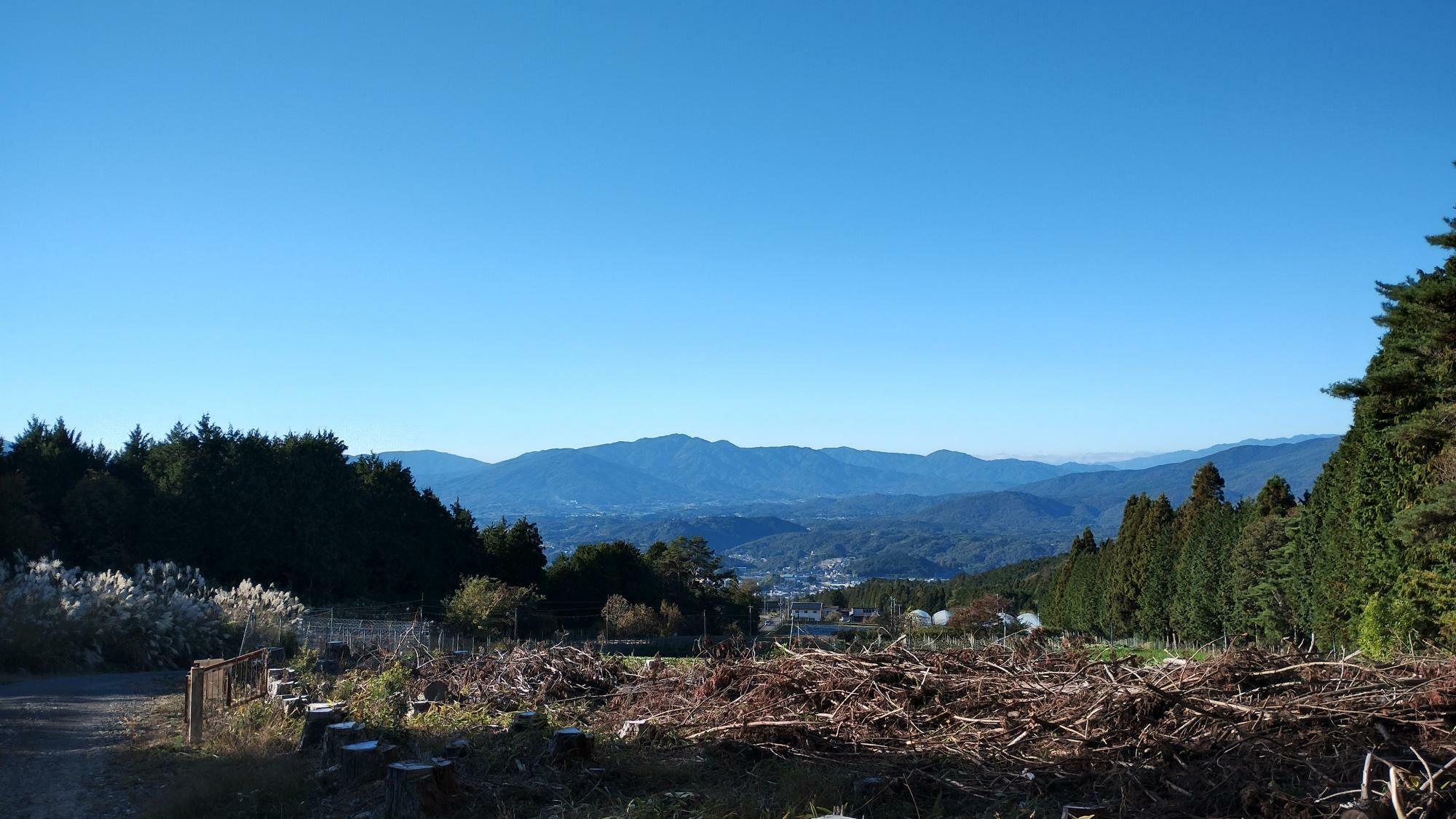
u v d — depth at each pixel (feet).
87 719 38.27
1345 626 64.90
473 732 31.94
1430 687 25.52
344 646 55.62
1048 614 167.84
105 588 66.39
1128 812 20.18
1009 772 23.97
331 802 24.27
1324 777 20.44
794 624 56.39
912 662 33.53
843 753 27.09
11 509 98.89
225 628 71.05
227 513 127.44
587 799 23.77
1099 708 26.61
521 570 180.04
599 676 40.88
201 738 32.89
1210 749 24.07
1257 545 86.58
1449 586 48.55
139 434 145.79
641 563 185.98
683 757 27.58
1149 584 117.19
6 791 26.45
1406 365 53.98
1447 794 18.13
